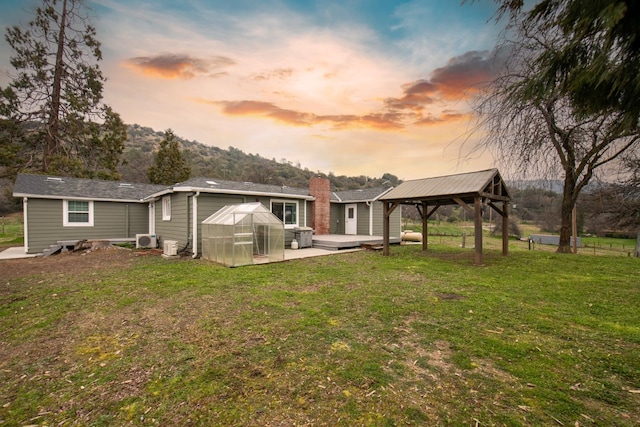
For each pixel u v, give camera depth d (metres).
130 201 15.30
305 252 12.66
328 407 2.43
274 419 2.29
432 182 11.29
